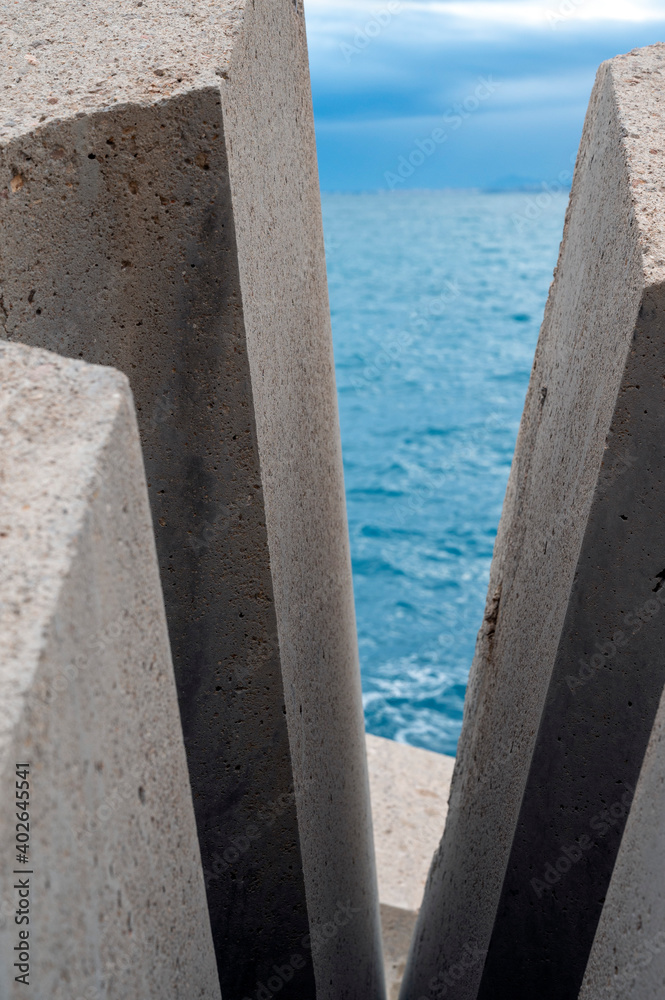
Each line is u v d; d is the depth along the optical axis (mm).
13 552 922
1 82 1910
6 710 817
